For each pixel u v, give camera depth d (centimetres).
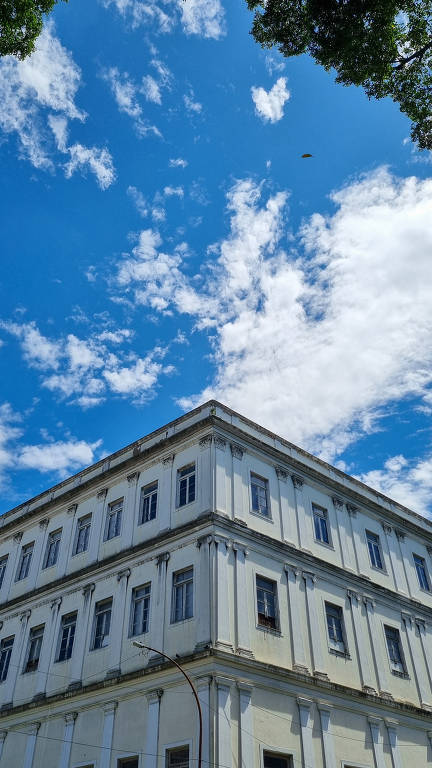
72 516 2627
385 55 1412
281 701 1873
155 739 1770
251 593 1991
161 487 2295
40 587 2506
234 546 2023
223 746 1631
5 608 2625
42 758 2069
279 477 2398
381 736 2144
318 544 2395
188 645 1841
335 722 2009
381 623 2472
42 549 2662
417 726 2316
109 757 1864
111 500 2494
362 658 2266
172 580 2027
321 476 2597
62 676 2181
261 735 1750
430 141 1470
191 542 2036
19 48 1460
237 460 2252
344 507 2653
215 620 1822
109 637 2114
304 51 1502
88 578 2339
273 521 2250
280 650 1970
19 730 2220
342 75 1488
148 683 1892
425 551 3025
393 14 1362
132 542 2259
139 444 2520
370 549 2689
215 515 2014
